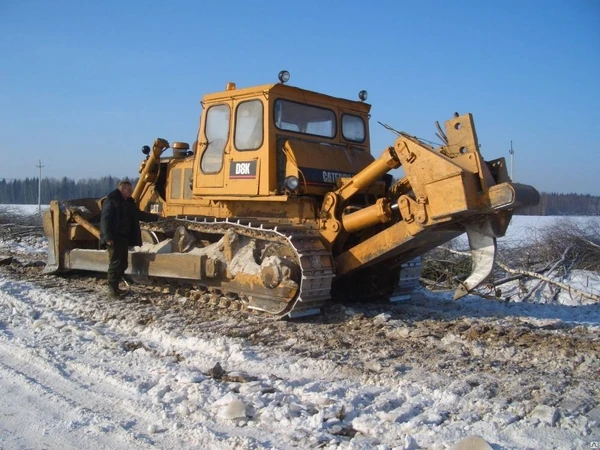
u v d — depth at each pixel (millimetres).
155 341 6883
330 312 8188
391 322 7566
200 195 9227
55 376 5562
